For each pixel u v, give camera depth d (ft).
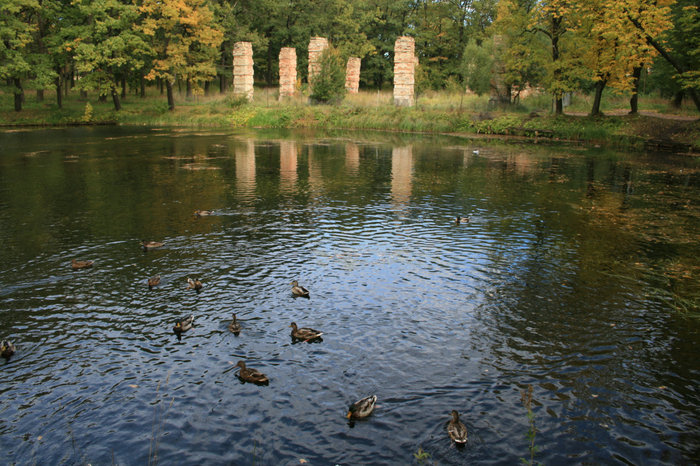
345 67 185.06
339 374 27.76
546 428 23.70
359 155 105.19
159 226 53.16
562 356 29.68
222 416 24.48
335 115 164.96
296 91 187.21
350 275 40.88
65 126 153.28
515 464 21.58
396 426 23.81
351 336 31.65
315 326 32.78
